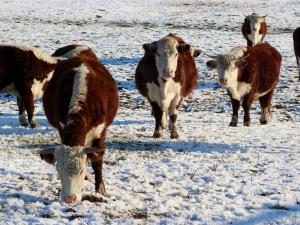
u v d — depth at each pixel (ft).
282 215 29.71
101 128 31.63
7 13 145.07
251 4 168.14
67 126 29.17
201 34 122.01
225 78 54.75
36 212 29.73
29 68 54.75
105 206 30.68
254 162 41.65
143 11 154.92
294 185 35.29
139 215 29.71
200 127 56.95
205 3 170.71
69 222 28.19
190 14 150.41
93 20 140.26
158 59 47.78
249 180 36.52
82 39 115.55
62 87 32.37
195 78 56.70
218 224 28.40
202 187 34.94
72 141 28.58
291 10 155.33
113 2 169.37
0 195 32.37
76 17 143.33
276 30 130.11
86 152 27.48
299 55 87.10
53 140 48.78
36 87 55.67
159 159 42.63
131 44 110.93
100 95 31.63
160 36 119.96
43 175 36.86
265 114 60.75
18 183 34.83
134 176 37.45
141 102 73.56
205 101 74.18
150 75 49.88
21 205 30.68
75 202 26.81
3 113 64.08
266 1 173.58
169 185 35.47
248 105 57.72
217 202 31.99
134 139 49.98
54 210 29.71
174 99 50.96
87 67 33.63
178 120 61.67
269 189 34.50
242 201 32.17
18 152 44.19
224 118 63.72
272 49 61.93
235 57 55.31
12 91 55.98
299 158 42.93
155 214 29.96
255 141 49.57
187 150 46.11
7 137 49.62
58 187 34.22
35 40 113.29
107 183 35.42
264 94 60.03
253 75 56.49
